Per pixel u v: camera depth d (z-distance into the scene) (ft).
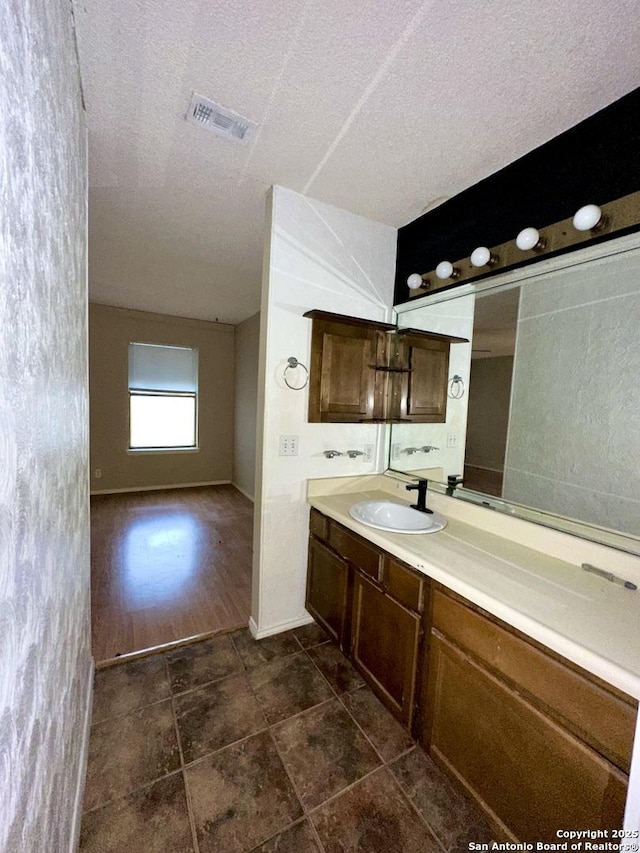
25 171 1.70
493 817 3.33
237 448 16.81
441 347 6.19
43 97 2.08
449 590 3.86
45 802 2.14
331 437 6.75
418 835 3.56
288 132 4.54
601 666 2.53
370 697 5.21
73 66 3.24
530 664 3.07
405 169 5.22
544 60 3.42
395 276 7.07
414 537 4.77
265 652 6.10
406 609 4.38
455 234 5.86
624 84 3.67
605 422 4.08
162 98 4.04
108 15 3.12
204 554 9.93
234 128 4.50
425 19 3.09
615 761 2.53
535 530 4.48
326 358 6.30
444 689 3.87
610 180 3.97
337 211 6.33
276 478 6.30
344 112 4.18
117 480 15.48
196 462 16.97
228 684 5.39
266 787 3.95
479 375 5.56
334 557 5.83
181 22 3.18
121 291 12.03
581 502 4.27
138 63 3.59
